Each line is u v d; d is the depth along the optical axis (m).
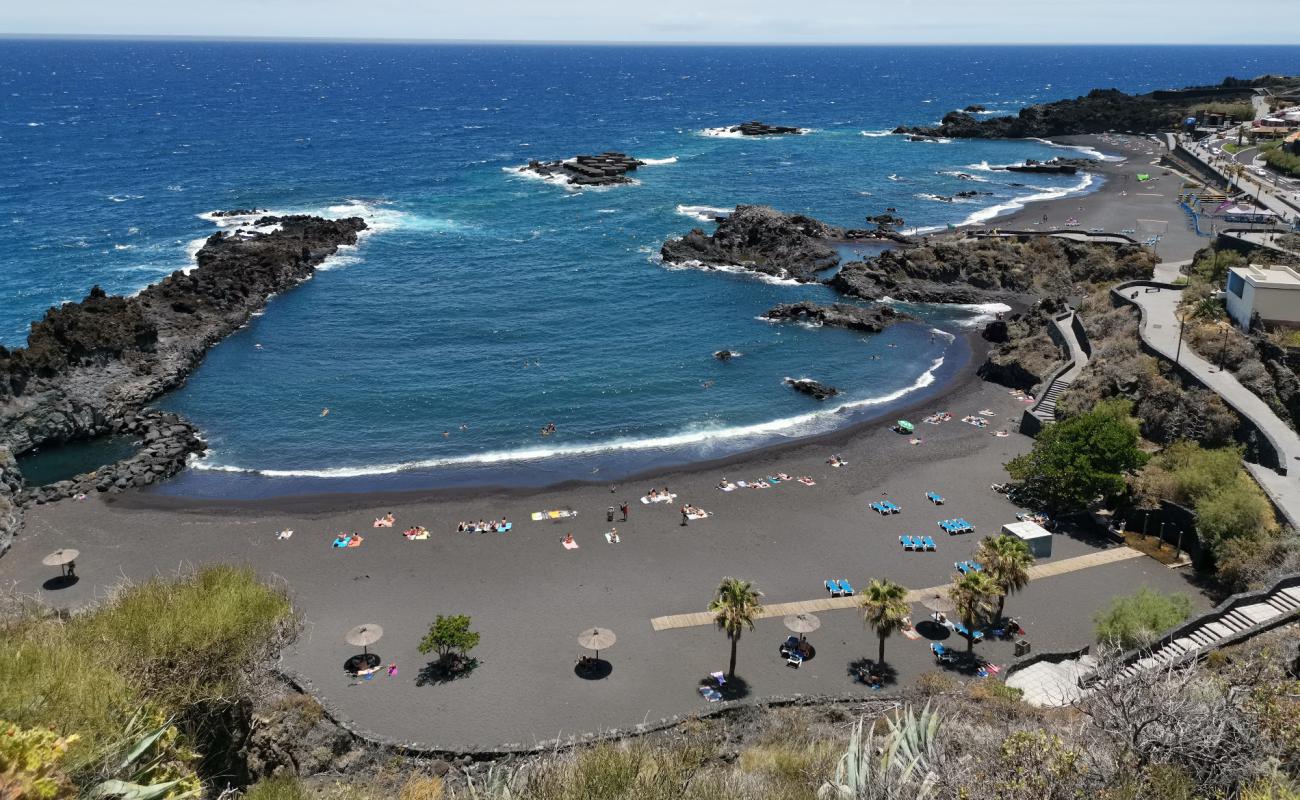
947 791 15.33
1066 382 83.31
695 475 72.19
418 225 158.62
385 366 95.25
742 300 120.12
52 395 78.19
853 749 16.52
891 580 56.34
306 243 135.12
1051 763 15.41
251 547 60.44
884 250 140.62
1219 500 55.03
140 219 152.62
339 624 51.53
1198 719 16.25
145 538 61.69
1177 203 161.62
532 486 70.31
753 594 45.47
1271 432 63.16
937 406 87.31
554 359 97.94
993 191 185.38
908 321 112.44
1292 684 17.97
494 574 57.16
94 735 14.09
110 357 85.31
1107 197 171.88
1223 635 43.66
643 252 142.88
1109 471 62.34
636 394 89.31
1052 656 46.22
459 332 105.62
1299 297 75.31
